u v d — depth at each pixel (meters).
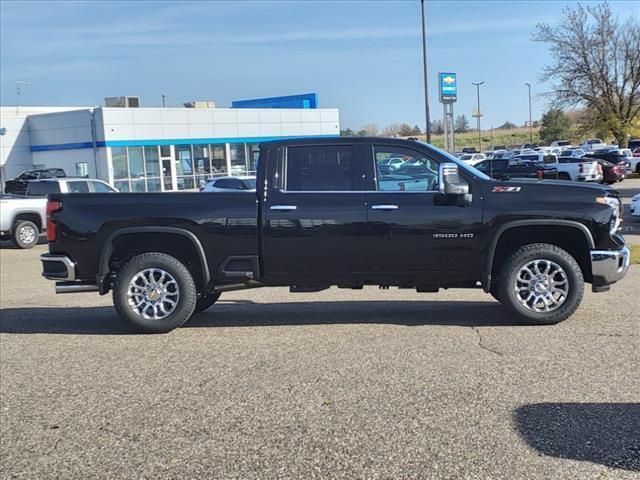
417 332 6.98
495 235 6.90
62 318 8.46
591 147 63.47
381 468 3.88
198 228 7.09
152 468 4.00
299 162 7.15
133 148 38.72
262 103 52.66
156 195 7.22
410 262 7.02
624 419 4.51
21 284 11.83
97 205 7.23
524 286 7.03
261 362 6.07
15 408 5.10
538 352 6.10
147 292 7.22
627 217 20.84
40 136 41.19
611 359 5.84
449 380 5.38
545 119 96.19
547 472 3.78
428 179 7.06
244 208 7.08
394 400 4.96
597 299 8.44
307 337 6.93
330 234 7.00
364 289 9.99
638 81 46.16
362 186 7.05
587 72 46.16
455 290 9.63
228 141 42.84
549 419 4.53
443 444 4.18
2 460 4.19
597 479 3.69
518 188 6.95
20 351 6.77
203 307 8.42
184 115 40.59
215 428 4.56
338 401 4.98
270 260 7.12
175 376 5.74
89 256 7.26
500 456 3.99
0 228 18.08
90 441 4.43
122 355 6.48
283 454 4.12
